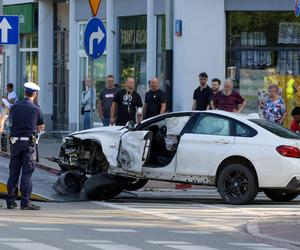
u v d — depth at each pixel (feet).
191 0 126.11
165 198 95.66
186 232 68.44
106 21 149.89
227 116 88.74
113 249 58.18
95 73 156.15
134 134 89.20
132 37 143.54
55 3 175.01
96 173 92.63
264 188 85.92
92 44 102.12
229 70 129.49
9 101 139.13
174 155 89.51
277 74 130.41
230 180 87.35
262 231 69.62
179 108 126.62
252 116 90.48
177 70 127.44
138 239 63.52
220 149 87.40
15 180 81.35
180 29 126.52
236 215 79.66
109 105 125.80
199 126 89.66
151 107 114.73
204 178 88.48
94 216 77.10
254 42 129.70
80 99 161.38
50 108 176.55
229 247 61.36
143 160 88.74
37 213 78.28
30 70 183.21
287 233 68.59
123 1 144.97
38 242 60.34
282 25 130.00
